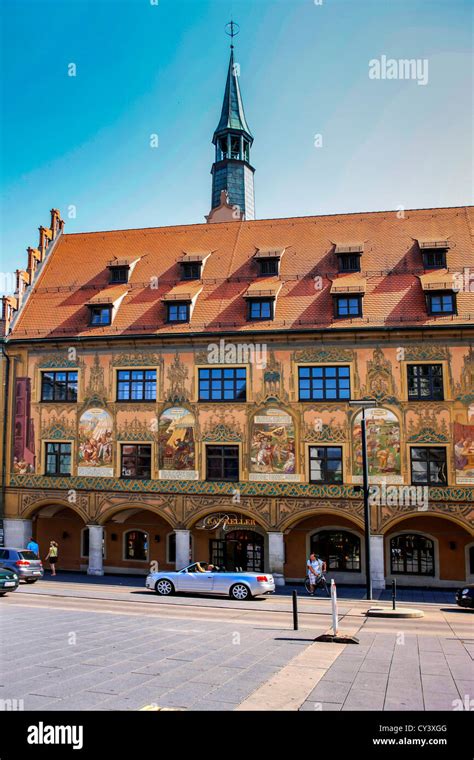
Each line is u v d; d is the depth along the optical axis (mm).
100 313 34219
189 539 31422
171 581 26547
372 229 35438
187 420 31844
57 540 35188
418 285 31562
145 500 31906
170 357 32500
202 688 10875
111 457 32625
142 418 32438
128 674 11703
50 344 33969
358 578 31406
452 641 16297
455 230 34312
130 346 33031
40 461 33625
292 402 30781
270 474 30578
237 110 69438
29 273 36625
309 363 30875
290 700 10320
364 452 26438
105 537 34688
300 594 27812
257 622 19594
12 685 10883
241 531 32781
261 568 32344
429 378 29844
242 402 31312
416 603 25531
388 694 10805
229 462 31281
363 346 30469
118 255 37688
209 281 34438
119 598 25297
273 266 34125
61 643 14578
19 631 16156
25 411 34062
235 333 31500
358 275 32750
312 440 30359
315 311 31578
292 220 37344
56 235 39531
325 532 32031
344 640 15336
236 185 66938
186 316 32906
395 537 31375
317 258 34281
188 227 38719
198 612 22031
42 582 30094
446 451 29203
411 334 29922
